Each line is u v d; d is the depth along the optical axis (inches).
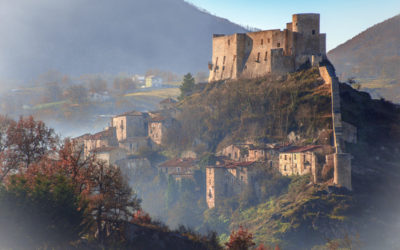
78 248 5300.2
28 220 4975.4
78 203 5329.7
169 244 5674.2
